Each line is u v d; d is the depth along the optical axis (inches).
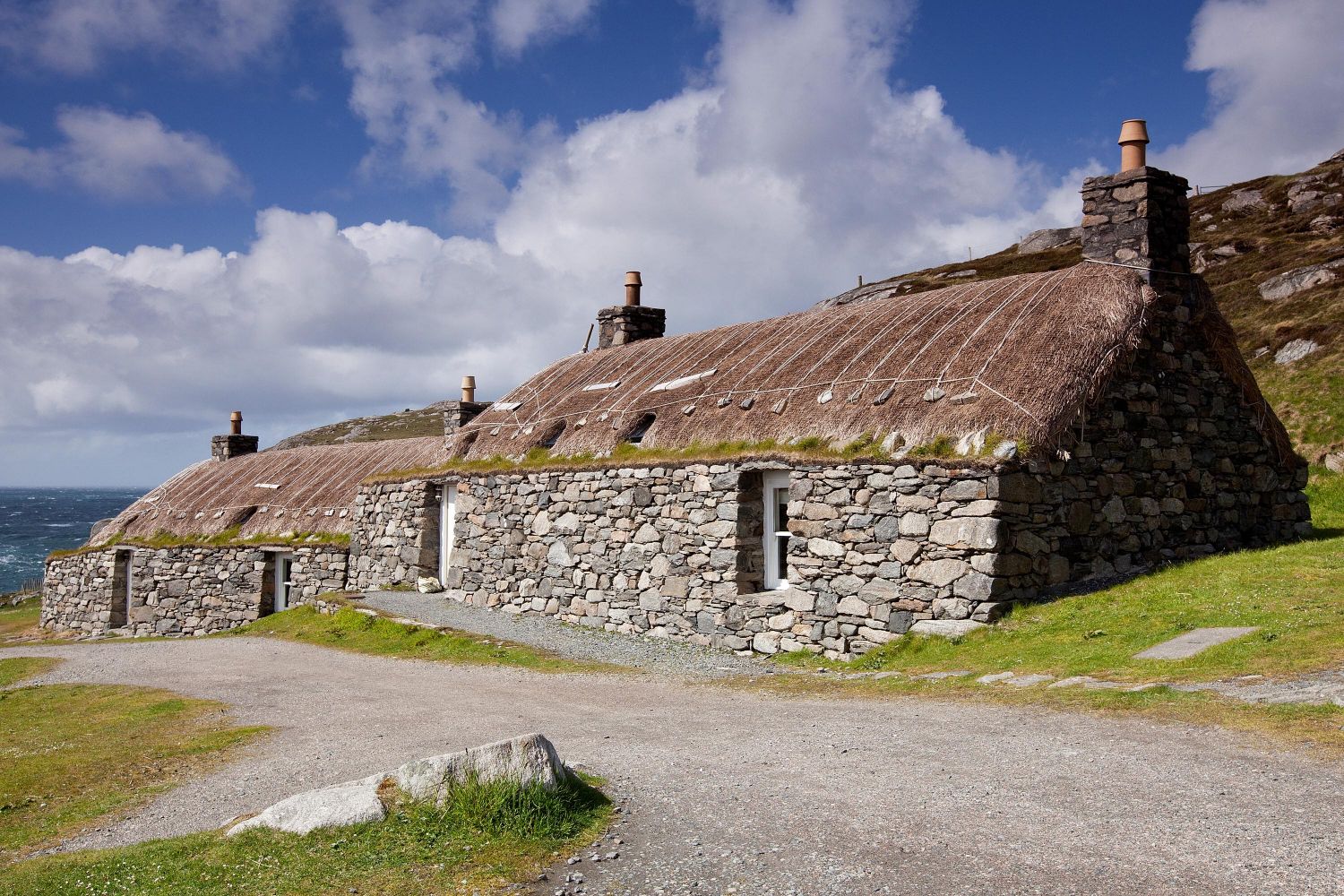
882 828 220.7
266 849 233.0
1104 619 436.5
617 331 1023.0
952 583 487.2
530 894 197.5
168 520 1258.0
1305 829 196.5
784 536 599.5
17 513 7170.3
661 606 653.3
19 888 225.1
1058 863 191.6
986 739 294.0
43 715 513.0
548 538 760.3
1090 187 616.7
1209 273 1736.0
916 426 526.3
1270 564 498.6
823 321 741.3
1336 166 2052.2
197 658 709.3
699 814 241.6
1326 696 280.1
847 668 488.7
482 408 1008.9
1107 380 534.6
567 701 444.1
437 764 250.8
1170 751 257.4
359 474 1150.3
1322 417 1034.7
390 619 740.7
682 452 655.1
